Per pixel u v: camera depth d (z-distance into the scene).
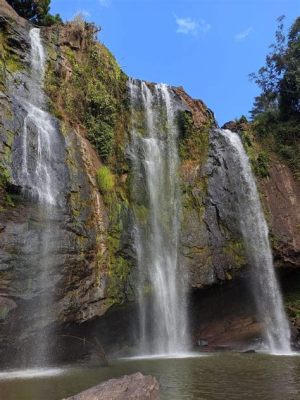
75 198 15.48
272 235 23.62
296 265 23.61
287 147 27.92
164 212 20.22
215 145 24.12
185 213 20.94
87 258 15.11
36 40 17.75
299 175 27.00
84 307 14.66
